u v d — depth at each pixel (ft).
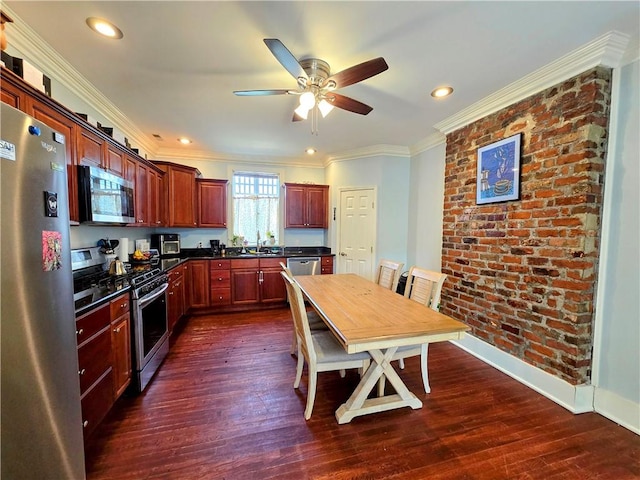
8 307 2.98
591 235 6.17
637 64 5.68
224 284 13.52
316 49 6.01
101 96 8.21
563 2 4.69
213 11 4.92
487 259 8.73
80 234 7.75
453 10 4.89
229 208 15.62
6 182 2.93
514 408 6.42
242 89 7.84
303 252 16.20
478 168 9.05
